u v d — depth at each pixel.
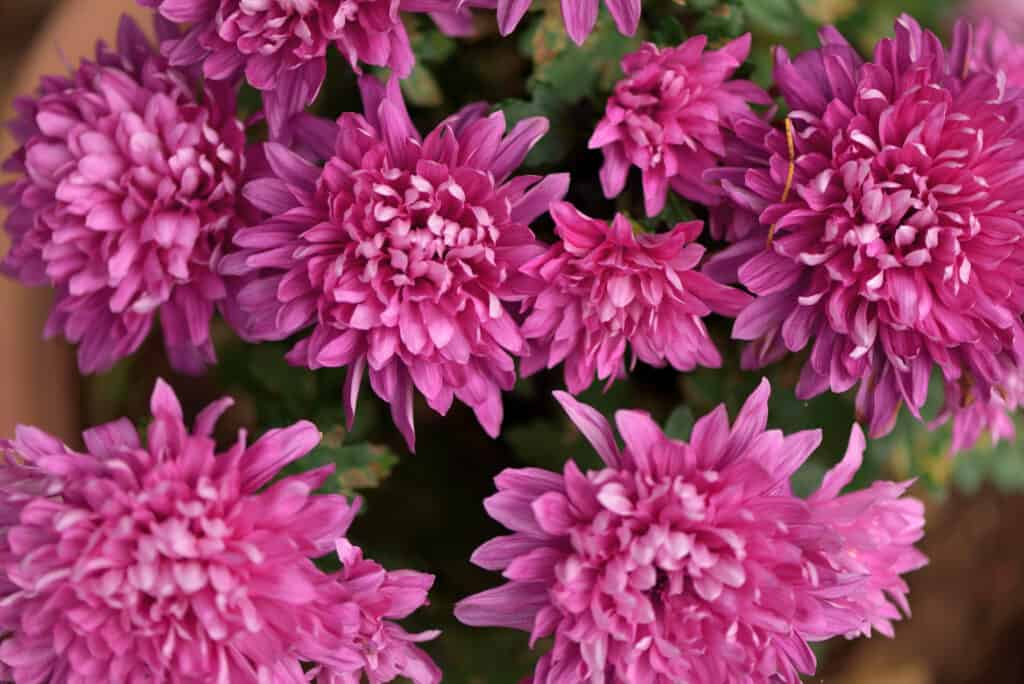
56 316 0.41
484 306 0.38
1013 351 0.38
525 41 0.41
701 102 0.39
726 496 0.37
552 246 0.38
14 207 0.41
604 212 0.42
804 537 0.37
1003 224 0.38
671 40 0.41
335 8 0.38
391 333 0.38
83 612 0.36
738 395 0.42
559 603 0.37
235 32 0.39
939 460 0.43
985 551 0.53
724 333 0.43
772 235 0.38
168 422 0.37
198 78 0.40
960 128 0.38
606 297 0.38
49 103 0.39
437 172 0.38
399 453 0.45
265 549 0.36
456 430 0.45
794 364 0.42
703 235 0.42
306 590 0.36
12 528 0.36
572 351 0.39
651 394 0.43
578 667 0.37
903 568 0.40
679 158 0.40
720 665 0.37
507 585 0.37
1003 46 0.41
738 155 0.39
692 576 0.37
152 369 0.47
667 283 0.38
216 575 0.36
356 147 0.38
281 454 0.37
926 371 0.39
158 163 0.39
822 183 0.38
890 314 0.38
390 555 0.44
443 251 0.38
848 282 0.38
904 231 0.38
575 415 0.38
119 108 0.39
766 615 0.36
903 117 0.38
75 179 0.39
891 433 0.43
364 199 0.38
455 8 0.39
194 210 0.39
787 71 0.39
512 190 0.38
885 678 0.51
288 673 0.37
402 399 0.39
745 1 0.42
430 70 0.43
